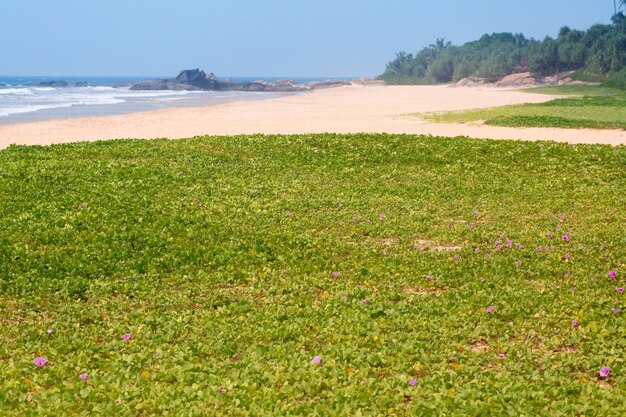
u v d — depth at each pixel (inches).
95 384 382.6
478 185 949.2
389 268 605.3
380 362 414.9
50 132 1621.6
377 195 888.9
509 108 2330.2
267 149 1149.1
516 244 669.9
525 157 1107.9
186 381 389.7
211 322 481.7
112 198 816.3
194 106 3245.6
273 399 362.0
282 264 617.0
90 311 508.4
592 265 613.9
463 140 1243.2
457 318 486.3
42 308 519.8
